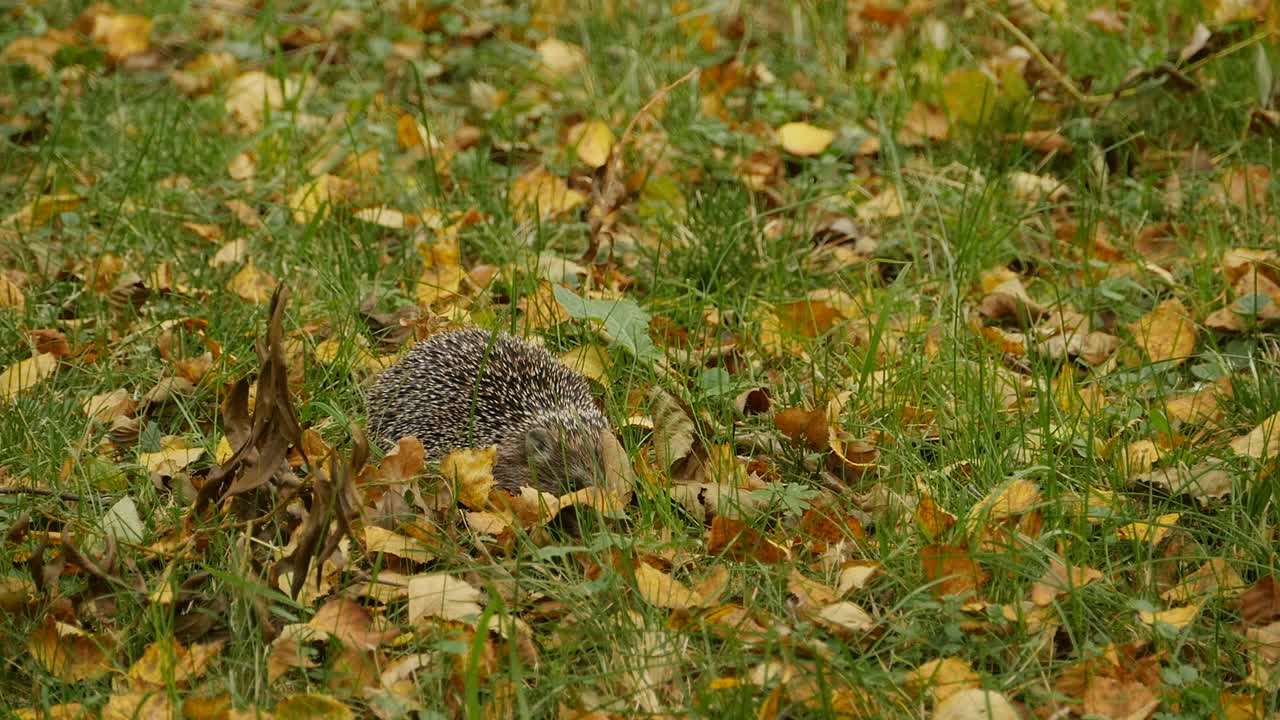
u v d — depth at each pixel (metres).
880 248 7.53
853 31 10.27
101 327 6.71
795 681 4.08
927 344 6.34
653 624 4.42
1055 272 7.05
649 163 8.17
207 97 9.63
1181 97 8.45
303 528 4.47
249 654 4.32
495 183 8.30
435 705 4.07
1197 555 4.77
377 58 10.06
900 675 4.16
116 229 7.67
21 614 4.50
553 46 10.06
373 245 7.55
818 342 6.39
